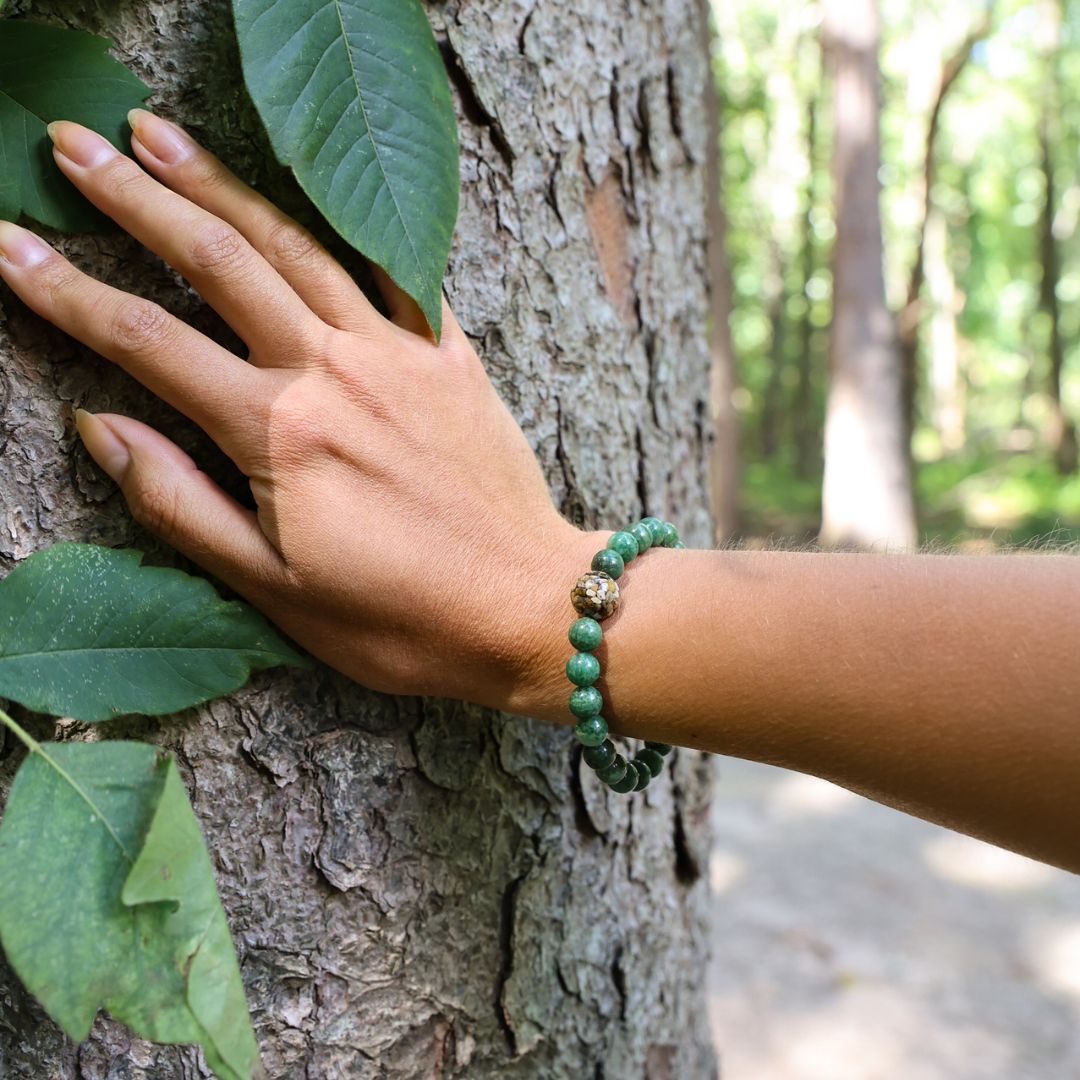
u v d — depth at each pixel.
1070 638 0.31
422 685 0.37
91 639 0.33
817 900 1.43
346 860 0.40
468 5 0.41
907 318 4.88
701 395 0.54
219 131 0.37
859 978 1.24
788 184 6.99
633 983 0.48
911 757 0.32
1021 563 0.32
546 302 0.43
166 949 0.30
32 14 0.35
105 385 0.36
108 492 0.36
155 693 0.33
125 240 0.36
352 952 0.40
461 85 0.41
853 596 0.33
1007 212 7.46
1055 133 5.67
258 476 0.35
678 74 0.51
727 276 3.57
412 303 0.37
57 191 0.34
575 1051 0.46
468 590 0.36
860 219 3.47
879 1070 1.07
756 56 6.00
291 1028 0.39
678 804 0.51
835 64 3.48
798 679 0.33
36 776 0.30
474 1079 0.43
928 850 1.59
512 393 0.43
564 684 0.36
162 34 0.36
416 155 0.35
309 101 0.33
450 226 0.35
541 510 0.37
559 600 0.36
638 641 0.35
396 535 0.35
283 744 0.39
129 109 0.35
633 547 0.36
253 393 0.34
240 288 0.34
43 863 0.30
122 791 0.31
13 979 0.37
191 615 0.34
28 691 0.32
